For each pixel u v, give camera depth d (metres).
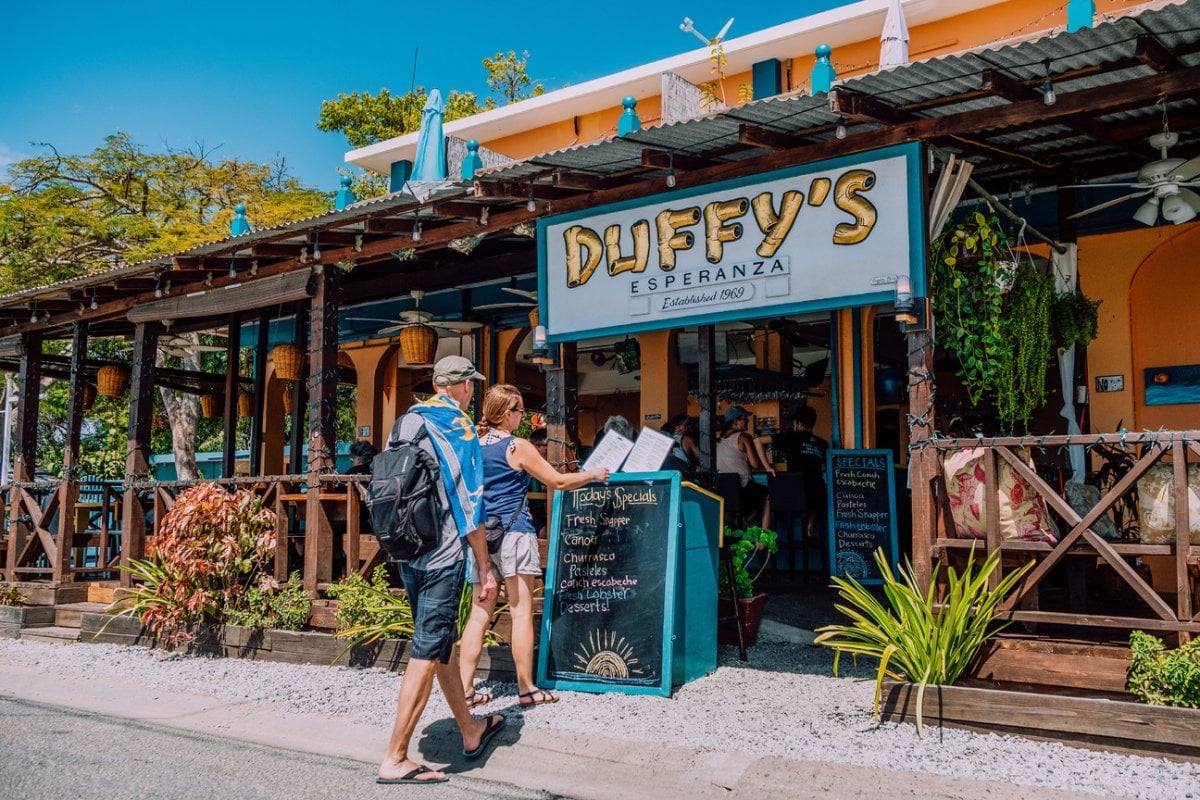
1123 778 3.79
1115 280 6.97
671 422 8.13
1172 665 4.07
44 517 9.51
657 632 5.32
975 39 9.44
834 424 9.33
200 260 8.20
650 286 6.12
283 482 7.62
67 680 6.71
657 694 5.21
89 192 17.25
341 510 7.46
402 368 13.57
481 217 6.94
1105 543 4.45
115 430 20.50
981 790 3.78
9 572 9.64
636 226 6.20
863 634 4.95
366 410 13.31
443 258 9.63
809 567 9.25
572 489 5.32
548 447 6.55
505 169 6.11
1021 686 4.59
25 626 8.78
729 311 5.79
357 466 8.07
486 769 4.39
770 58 10.50
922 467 5.00
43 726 5.36
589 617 5.54
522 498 5.32
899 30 7.44
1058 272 6.94
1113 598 5.97
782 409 11.71
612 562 5.56
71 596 9.16
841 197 5.41
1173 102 5.37
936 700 4.48
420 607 4.30
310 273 7.81
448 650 4.31
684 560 5.54
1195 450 4.22
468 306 11.21
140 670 6.92
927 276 5.18
